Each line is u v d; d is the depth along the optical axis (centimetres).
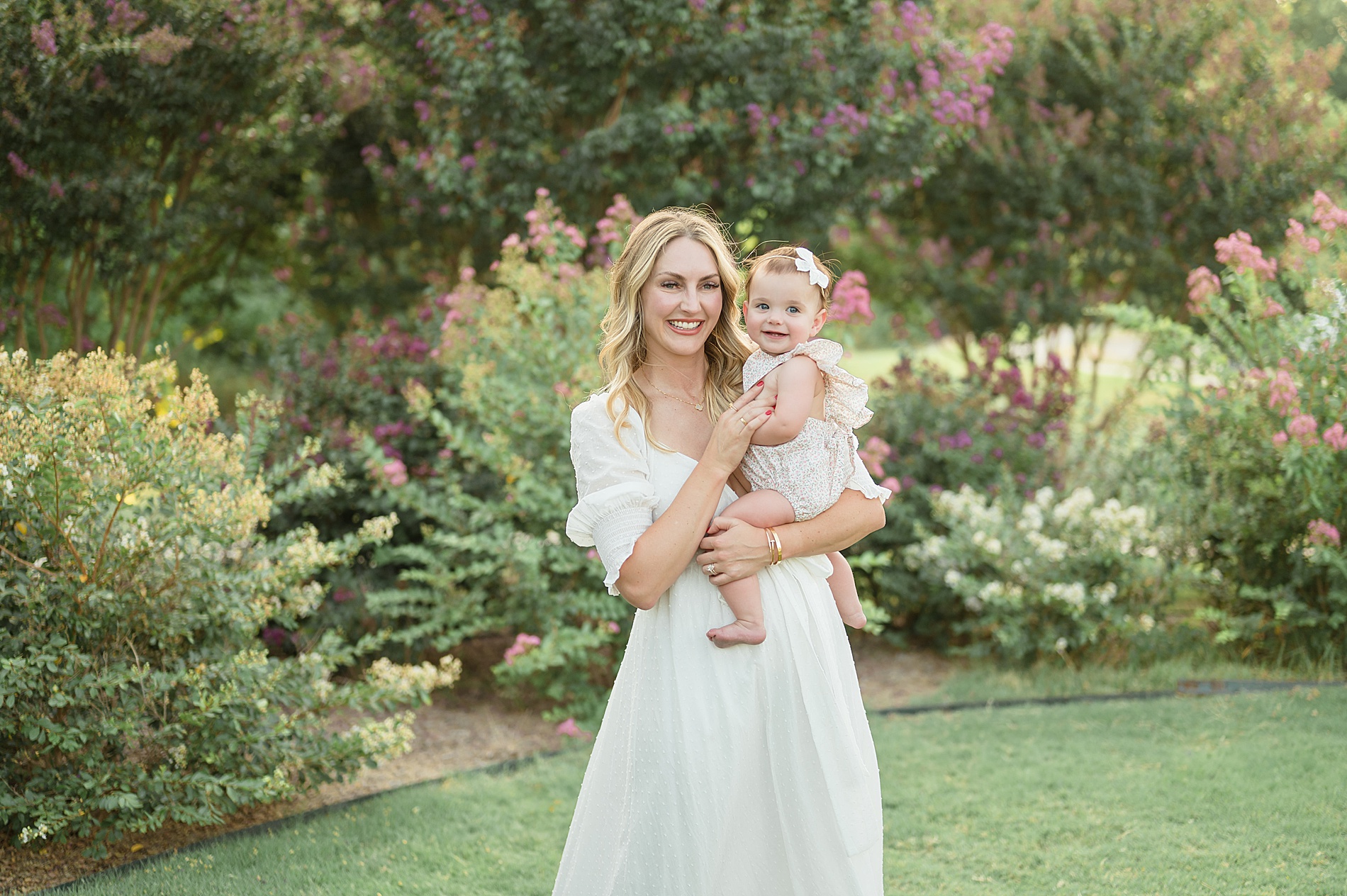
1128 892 316
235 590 386
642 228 233
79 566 348
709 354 253
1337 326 512
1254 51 734
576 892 231
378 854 352
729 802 212
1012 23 769
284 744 382
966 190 832
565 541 523
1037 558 548
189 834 377
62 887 322
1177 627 566
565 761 445
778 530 221
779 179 654
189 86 573
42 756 356
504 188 665
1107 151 780
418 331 649
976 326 837
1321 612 531
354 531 584
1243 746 422
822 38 662
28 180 543
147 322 665
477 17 615
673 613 222
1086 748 433
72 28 516
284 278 775
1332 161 704
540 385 544
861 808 221
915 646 622
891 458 644
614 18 629
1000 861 340
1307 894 309
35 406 347
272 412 452
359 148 736
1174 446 587
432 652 586
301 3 620
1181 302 797
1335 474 509
